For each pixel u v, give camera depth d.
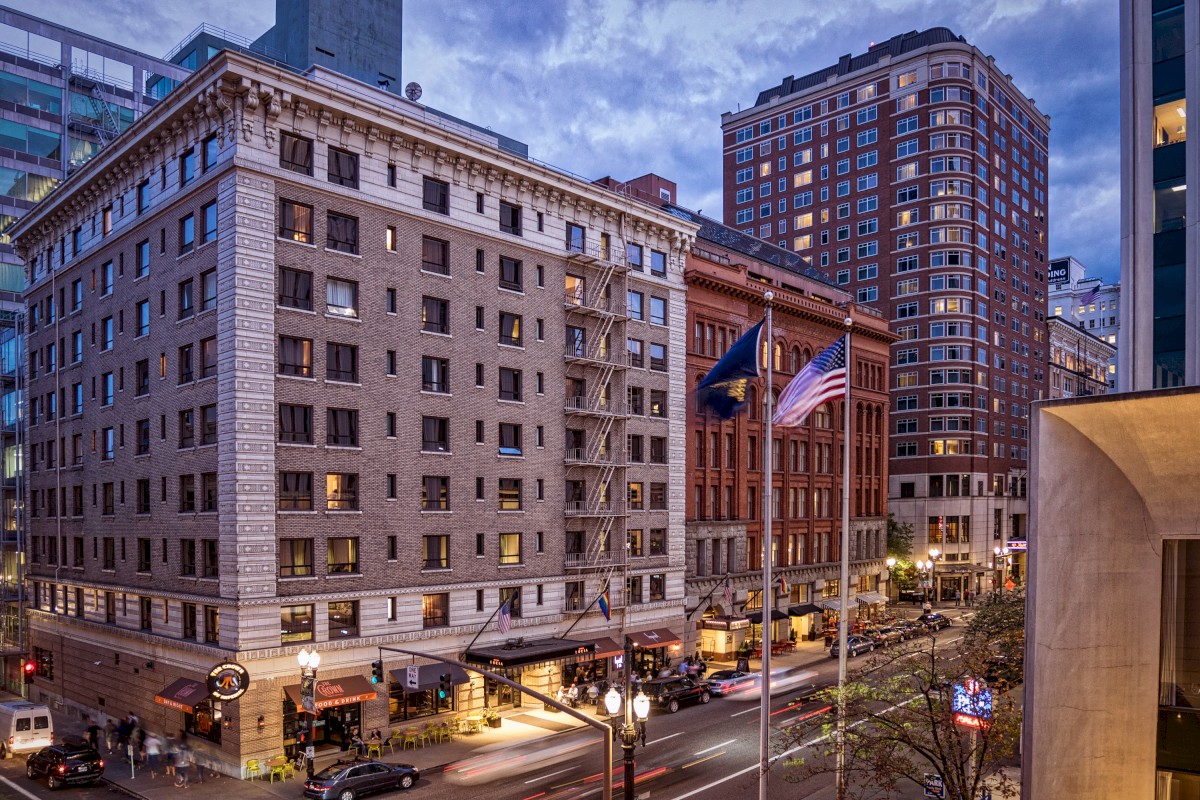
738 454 64.50
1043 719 16.91
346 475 40.00
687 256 60.25
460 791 32.78
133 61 77.19
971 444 99.06
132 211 44.91
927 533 98.44
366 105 40.53
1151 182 22.91
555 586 49.12
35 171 69.69
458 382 44.59
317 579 38.34
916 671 23.61
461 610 44.06
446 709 43.22
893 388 102.56
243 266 36.59
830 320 73.56
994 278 104.19
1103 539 17.05
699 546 61.09
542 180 48.72
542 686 48.34
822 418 75.06
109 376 46.78
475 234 45.88
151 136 41.94
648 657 55.25
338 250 40.16
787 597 68.38
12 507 59.66
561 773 34.97
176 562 40.03
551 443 49.34
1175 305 22.23
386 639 40.69
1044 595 17.08
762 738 24.88
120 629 43.69
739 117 119.00
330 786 31.05
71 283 50.84
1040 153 116.94
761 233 115.56
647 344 56.22
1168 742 16.75
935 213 99.75
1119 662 17.00
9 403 60.31
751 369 26.20
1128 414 16.45
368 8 60.84
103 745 41.09
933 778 23.28
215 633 38.06
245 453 36.25
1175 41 22.80
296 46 58.41
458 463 44.38
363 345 40.69
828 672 55.59
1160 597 17.00
